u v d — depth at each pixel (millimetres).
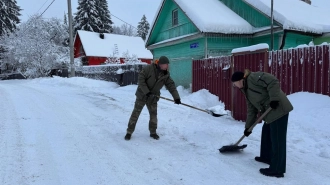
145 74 4789
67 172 3451
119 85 16984
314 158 3957
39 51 26719
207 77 8656
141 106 4871
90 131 5363
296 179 3277
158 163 3789
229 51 12742
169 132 5402
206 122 6289
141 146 4516
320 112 5078
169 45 15000
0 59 31312
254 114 3801
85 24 42875
